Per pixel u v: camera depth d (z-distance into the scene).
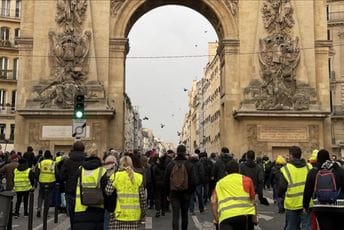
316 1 52.38
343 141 77.25
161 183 27.67
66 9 49.81
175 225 19.20
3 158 38.09
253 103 48.94
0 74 83.38
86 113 47.69
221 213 12.69
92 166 13.60
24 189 27.22
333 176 13.32
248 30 51.38
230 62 51.34
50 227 23.47
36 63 49.34
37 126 48.31
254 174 22.00
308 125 49.00
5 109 83.25
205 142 127.62
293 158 16.62
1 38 85.19
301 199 16.09
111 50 51.09
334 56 79.75
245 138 48.81
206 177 31.20
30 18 51.62
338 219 13.28
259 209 31.42
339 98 78.81
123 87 50.81
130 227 13.24
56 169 21.11
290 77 49.38
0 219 16.12
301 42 50.53
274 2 50.78
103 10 51.06
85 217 13.38
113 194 13.27
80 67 49.03
